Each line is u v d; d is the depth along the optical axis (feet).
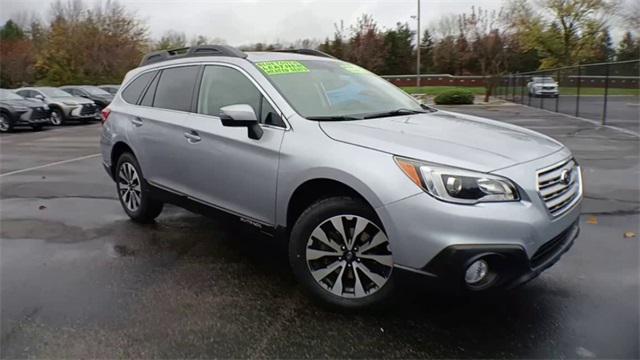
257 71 13.16
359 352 9.57
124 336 10.21
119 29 144.66
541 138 12.10
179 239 16.21
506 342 9.85
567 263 13.67
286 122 11.89
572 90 64.59
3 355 9.57
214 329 10.44
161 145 15.46
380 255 10.41
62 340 10.09
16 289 12.51
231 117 11.60
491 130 12.07
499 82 116.67
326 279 11.15
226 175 13.08
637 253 14.40
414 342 9.89
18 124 57.06
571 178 11.19
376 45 172.86
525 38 168.14
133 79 18.06
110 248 15.44
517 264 9.45
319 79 13.73
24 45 149.69
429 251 9.44
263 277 13.10
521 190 9.61
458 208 9.27
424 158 9.77
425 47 201.98
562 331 10.20
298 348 9.72
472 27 150.10
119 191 18.52
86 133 55.31
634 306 11.20
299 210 11.87
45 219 18.80
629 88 50.67
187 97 14.99
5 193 23.49
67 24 147.13
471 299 11.57
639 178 24.59
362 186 10.06
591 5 160.56
